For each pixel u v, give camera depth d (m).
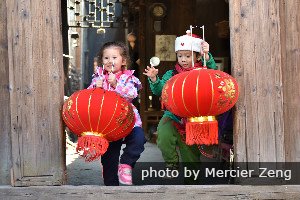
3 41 3.45
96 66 3.93
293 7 3.47
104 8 10.84
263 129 3.40
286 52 3.47
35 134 3.35
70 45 13.34
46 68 3.37
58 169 3.37
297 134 3.47
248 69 3.39
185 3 10.07
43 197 3.30
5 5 3.44
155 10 10.03
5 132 3.45
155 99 10.21
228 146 4.53
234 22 3.40
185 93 3.07
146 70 3.71
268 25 3.41
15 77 3.34
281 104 3.40
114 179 3.87
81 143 3.16
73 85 13.99
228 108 3.18
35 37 3.36
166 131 3.89
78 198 3.31
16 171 3.33
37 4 3.36
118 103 3.16
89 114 3.09
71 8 9.60
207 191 3.32
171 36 10.12
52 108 3.37
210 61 3.84
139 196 3.31
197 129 3.17
